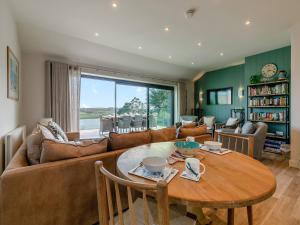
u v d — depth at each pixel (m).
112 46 4.18
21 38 3.39
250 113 4.96
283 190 2.35
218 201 0.78
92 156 1.53
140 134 2.09
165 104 6.87
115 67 5.07
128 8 2.62
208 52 4.67
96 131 4.99
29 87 3.80
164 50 4.48
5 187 1.14
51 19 2.94
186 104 7.30
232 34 3.55
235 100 6.15
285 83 4.25
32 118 3.83
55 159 1.38
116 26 3.19
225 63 5.84
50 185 1.30
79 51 4.11
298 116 3.21
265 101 4.62
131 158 1.40
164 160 1.15
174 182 0.96
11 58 2.57
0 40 2.03
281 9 2.66
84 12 2.73
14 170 1.19
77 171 1.42
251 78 4.86
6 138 2.05
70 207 1.40
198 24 3.12
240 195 0.82
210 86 7.00
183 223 1.03
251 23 3.09
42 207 1.27
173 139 2.50
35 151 1.47
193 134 2.74
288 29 3.36
